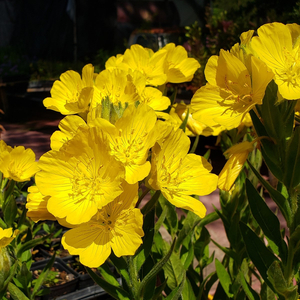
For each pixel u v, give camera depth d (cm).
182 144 26
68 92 33
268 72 23
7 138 195
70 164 24
